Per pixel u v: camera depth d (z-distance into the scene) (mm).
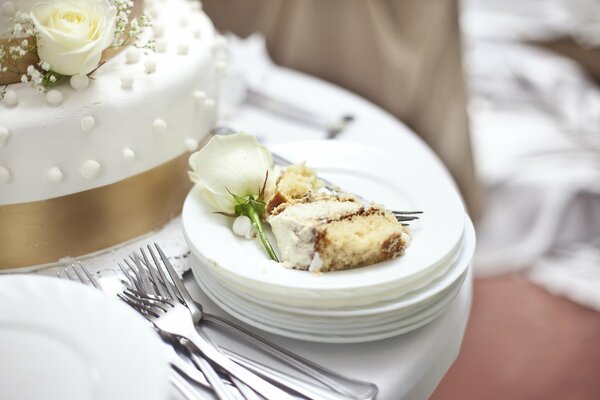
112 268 627
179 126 662
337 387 516
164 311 558
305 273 551
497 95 1598
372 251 552
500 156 1438
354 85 1162
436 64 1065
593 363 1141
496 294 1275
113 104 606
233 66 873
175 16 760
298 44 1158
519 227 1368
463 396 1076
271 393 511
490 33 1743
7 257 618
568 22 1702
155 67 646
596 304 1247
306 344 565
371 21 1085
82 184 612
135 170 635
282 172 639
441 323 592
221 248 570
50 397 450
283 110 877
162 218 679
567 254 1339
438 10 1022
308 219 567
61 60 586
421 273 542
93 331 475
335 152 701
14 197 593
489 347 1168
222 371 528
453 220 600
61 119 586
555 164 1431
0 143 571
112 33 603
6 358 465
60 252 629
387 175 670
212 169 612
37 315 481
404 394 546
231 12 1212
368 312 531
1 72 603
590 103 1573
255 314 551
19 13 583
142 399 439
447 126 1100
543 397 1082
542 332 1199
